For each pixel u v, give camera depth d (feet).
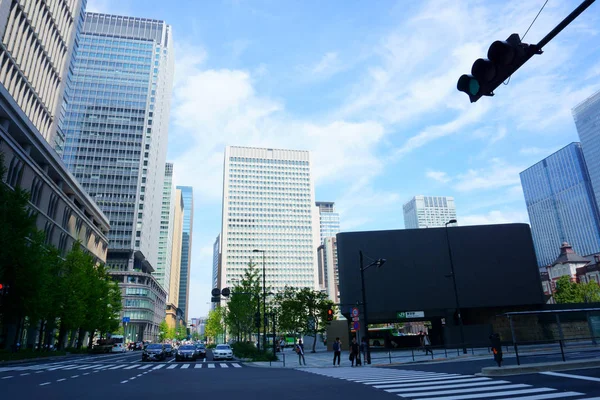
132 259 417.08
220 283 627.05
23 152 153.99
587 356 67.31
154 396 37.11
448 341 131.54
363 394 35.78
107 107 465.47
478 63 20.90
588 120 641.40
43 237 119.44
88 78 471.62
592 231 634.02
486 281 147.95
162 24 537.24
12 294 103.86
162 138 532.32
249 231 654.12
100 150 447.42
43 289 112.06
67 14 232.73
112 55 490.08
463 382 42.39
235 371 72.95
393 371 63.05
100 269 209.97
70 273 167.84
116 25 510.17
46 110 209.15
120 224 424.05
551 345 100.22
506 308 149.89
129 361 113.80
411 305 146.10
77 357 143.02
